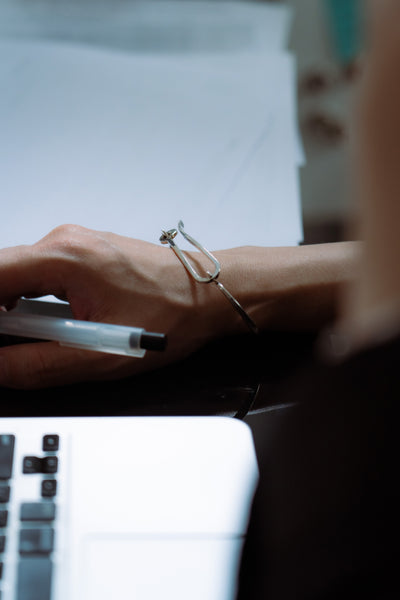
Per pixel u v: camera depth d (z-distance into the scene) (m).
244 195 0.59
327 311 0.50
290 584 0.23
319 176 0.63
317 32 0.78
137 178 0.59
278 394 0.45
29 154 0.60
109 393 0.44
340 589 0.22
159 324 0.45
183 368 0.47
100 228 0.54
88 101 0.67
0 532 0.32
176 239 0.53
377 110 0.20
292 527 0.23
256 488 0.30
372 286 0.21
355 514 0.22
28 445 0.36
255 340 0.50
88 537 0.32
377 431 0.22
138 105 0.67
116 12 0.77
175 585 0.31
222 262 0.49
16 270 0.42
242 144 0.64
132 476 0.35
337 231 0.58
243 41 0.76
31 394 0.44
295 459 0.24
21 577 0.30
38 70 0.69
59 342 0.42
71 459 0.35
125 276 0.45
